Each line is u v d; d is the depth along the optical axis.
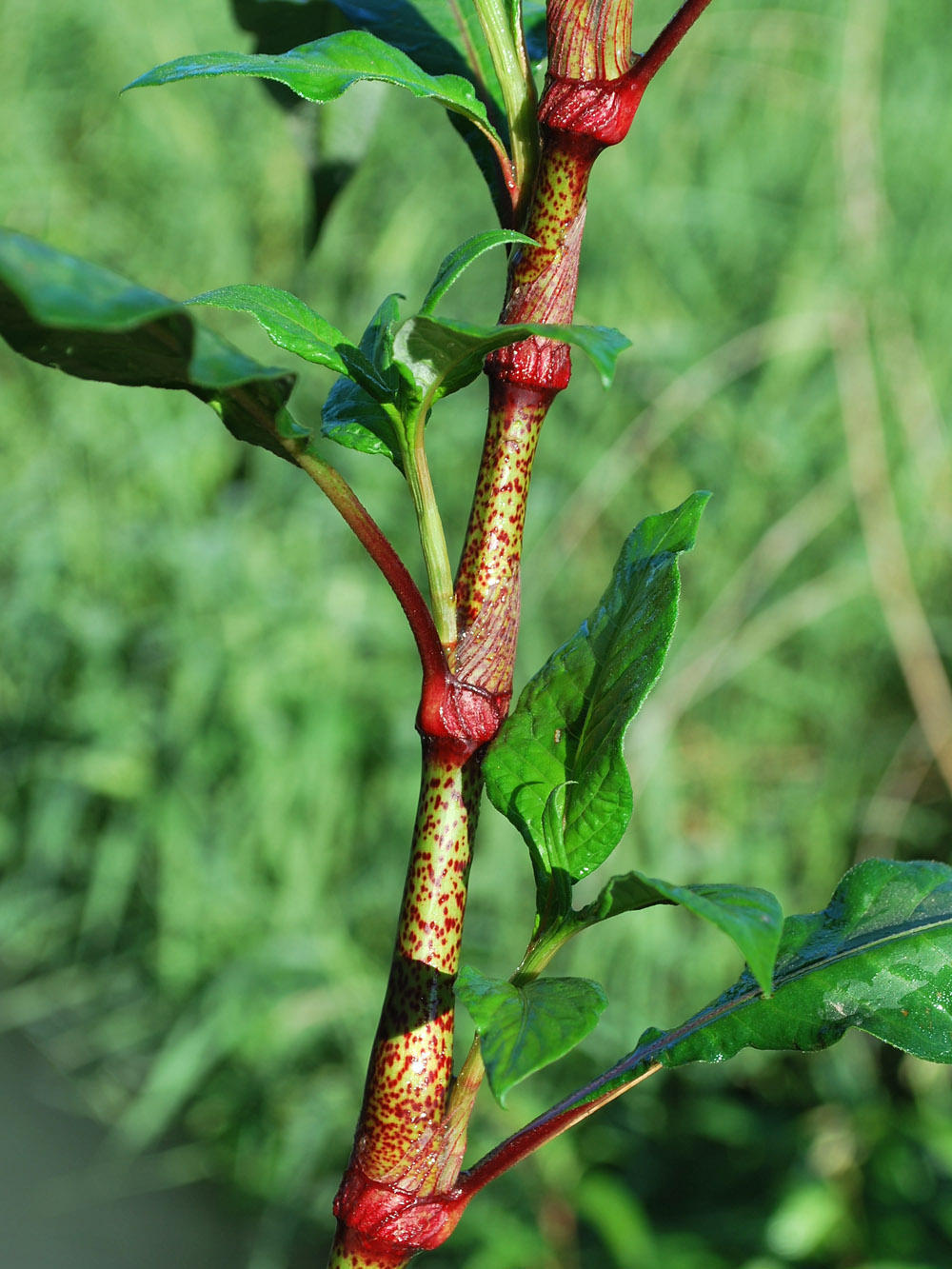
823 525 0.88
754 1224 0.72
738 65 1.01
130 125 1.11
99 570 0.97
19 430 1.04
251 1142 0.84
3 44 1.14
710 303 0.97
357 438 0.26
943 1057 0.27
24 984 0.95
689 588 0.89
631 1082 0.27
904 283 0.95
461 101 0.26
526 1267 0.73
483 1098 0.79
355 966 0.84
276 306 0.26
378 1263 0.26
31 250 0.20
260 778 0.86
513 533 0.27
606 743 0.25
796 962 0.29
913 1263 0.70
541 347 0.26
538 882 0.26
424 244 1.01
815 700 0.88
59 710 0.96
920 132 1.00
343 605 0.90
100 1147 0.86
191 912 0.87
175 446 0.98
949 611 0.91
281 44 0.38
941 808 0.86
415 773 0.86
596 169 0.98
